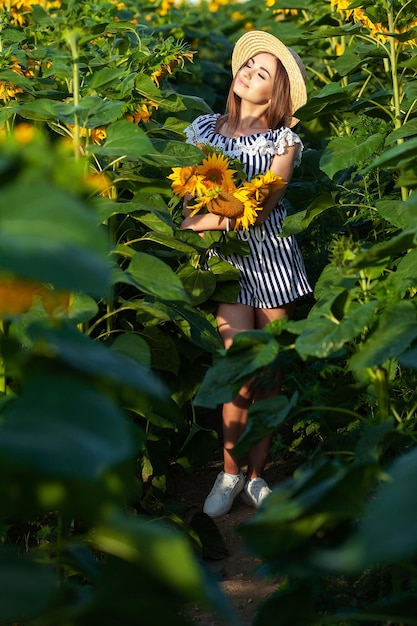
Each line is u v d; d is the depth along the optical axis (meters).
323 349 2.24
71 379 1.48
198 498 4.14
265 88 4.05
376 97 4.19
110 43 4.70
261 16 8.63
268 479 4.18
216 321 4.07
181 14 7.99
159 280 2.88
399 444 2.62
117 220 4.14
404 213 3.67
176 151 3.54
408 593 2.05
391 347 2.27
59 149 1.63
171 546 1.44
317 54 6.71
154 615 1.58
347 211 4.77
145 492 3.89
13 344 1.71
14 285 1.67
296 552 1.88
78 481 1.51
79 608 1.58
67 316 2.85
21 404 1.43
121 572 1.60
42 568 1.57
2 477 1.48
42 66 5.00
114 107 3.14
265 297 4.02
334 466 1.89
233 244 3.94
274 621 1.98
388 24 4.29
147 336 3.54
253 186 3.72
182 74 7.17
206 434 4.12
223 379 2.41
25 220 1.39
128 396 1.71
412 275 3.22
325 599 2.43
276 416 2.35
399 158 2.54
